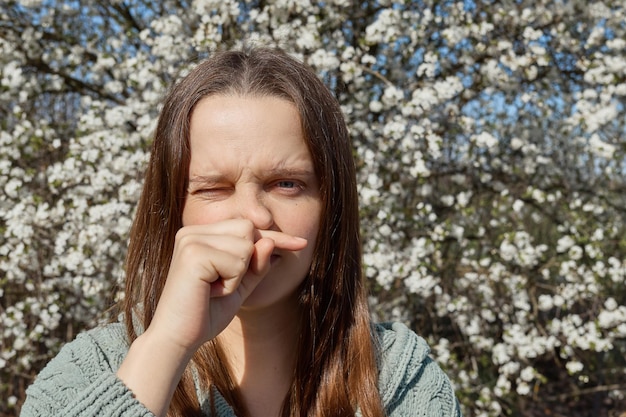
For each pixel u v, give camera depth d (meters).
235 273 0.73
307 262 0.85
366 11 3.54
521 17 3.39
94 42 3.46
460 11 3.33
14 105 3.29
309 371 0.91
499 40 3.46
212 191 0.83
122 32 3.64
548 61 3.30
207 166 0.81
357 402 0.91
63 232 3.03
